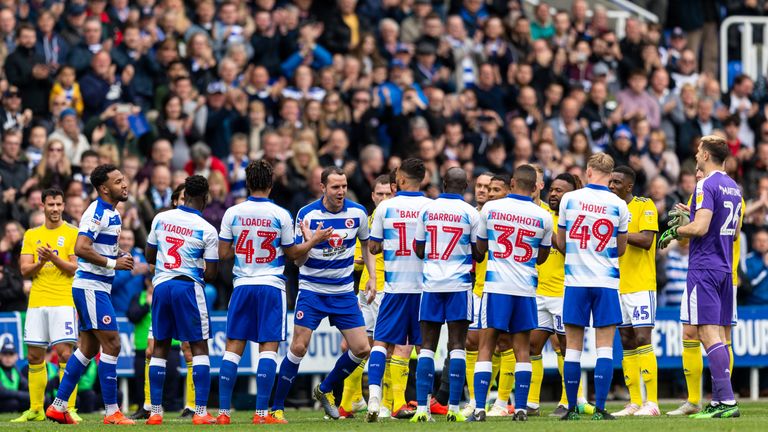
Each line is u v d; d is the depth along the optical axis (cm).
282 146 6869
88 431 3888
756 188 7700
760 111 8375
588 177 4262
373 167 6806
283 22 7669
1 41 7131
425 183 6706
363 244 4462
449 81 7812
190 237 4231
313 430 3738
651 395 4756
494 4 8581
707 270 4269
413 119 7162
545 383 6438
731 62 8938
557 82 8031
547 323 4809
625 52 8412
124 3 7594
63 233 4819
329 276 4300
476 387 4181
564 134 7794
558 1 9050
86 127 6806
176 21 7544
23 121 6738
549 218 4131
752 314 6475
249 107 7119
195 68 7306
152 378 4284
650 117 8088
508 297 4112
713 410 4303
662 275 6519
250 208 4184
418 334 4303
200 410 4253
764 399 6475
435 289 4162
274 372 4219
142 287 5625
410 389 5622
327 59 7775
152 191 6444
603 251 4209
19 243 6012
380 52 8000
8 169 6369
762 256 6825
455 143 7312
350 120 7444
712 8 9069
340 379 4472
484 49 8119
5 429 4028
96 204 4341
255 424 4150
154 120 6975
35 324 4766
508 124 7606
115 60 7188
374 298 4503
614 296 4209
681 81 8600
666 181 7419
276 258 4209
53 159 6359
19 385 5653
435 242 4175
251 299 4191
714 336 4272
